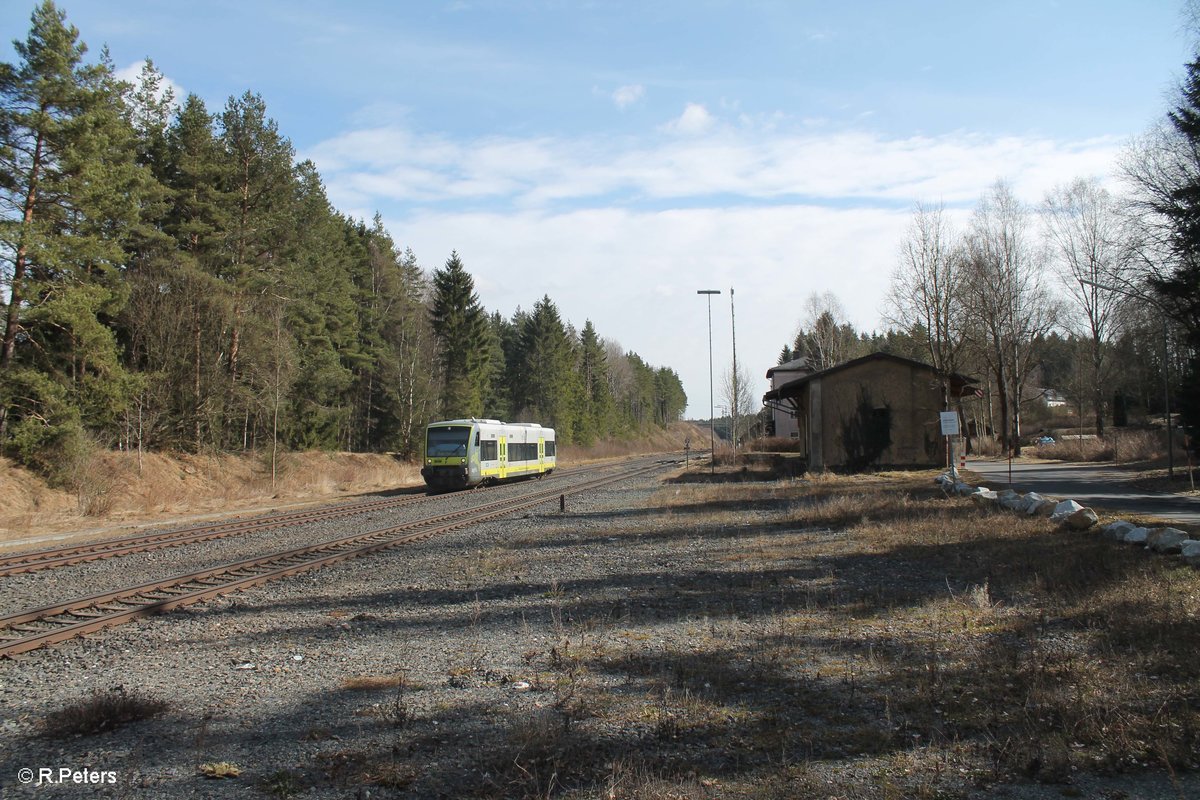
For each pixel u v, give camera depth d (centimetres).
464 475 3369
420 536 1742
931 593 959
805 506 2014
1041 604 871
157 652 800
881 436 3506
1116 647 693
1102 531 1298
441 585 1133
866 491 2392
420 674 688
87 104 2728
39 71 2633
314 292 4772
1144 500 1906
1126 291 2914
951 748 488
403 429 5600
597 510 2253
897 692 598
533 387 8656
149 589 1134
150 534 2005
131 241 3453
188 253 3700
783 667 672
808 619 846
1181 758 464
